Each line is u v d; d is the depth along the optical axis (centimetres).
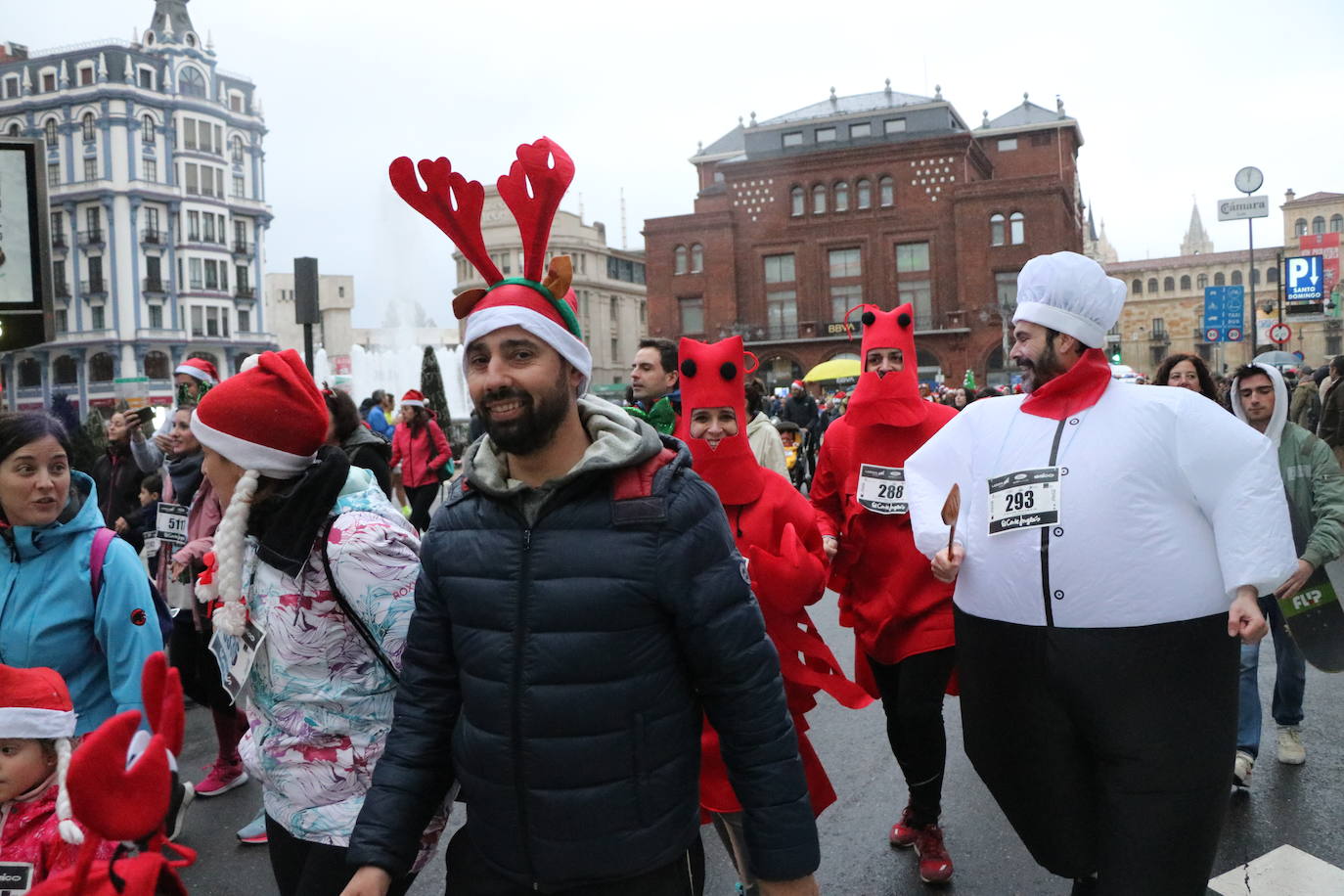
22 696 219
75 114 6047
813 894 194
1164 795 240
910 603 378
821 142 5288
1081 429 259
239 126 6631
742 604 192
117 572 279
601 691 183
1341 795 430
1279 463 435
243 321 6700
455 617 197
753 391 501
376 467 535
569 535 187
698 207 5453
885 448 406
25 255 504
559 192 194
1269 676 620
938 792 374
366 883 194
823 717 578
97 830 165
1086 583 248
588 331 7819
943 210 4875
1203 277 9569
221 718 481
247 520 225
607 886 187
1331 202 9506
